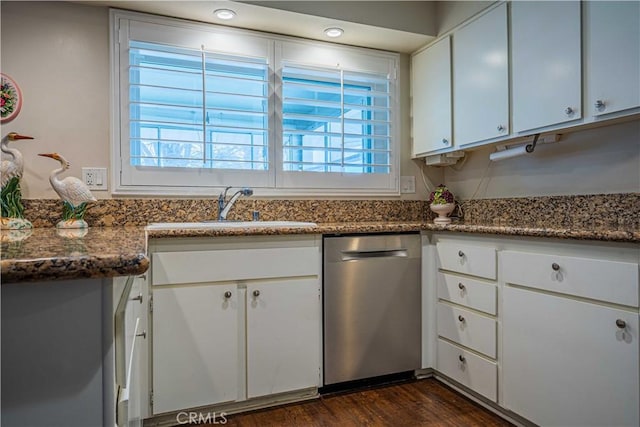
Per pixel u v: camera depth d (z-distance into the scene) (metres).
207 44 2.29
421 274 2.26
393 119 2.76
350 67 2.63
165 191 2.22
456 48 2.38
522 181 2.30
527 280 1.68
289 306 1.95
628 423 1.32
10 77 1.96
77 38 2.08
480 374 1.92
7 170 1.78
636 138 1.75
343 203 2.63
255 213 2.36
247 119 2.38
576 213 1.99
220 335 1.82
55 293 0.66
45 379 0.66
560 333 1.54
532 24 1.90
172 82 2.22
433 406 1.97
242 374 1.87
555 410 1.55
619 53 1.54
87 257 0.66
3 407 0.64
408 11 2.46
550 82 1.81
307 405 1.99
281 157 2.46
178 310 1.75
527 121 1.93
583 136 1.97
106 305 0.68
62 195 1.89
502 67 2.06
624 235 1.32
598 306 1.41
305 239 1.98
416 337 2.25
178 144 2.22
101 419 0.68
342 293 2.07
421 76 2.69
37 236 1.25
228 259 1.83
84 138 2.08
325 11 2.25
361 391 2.14
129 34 2.14
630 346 1.32
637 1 1.48
